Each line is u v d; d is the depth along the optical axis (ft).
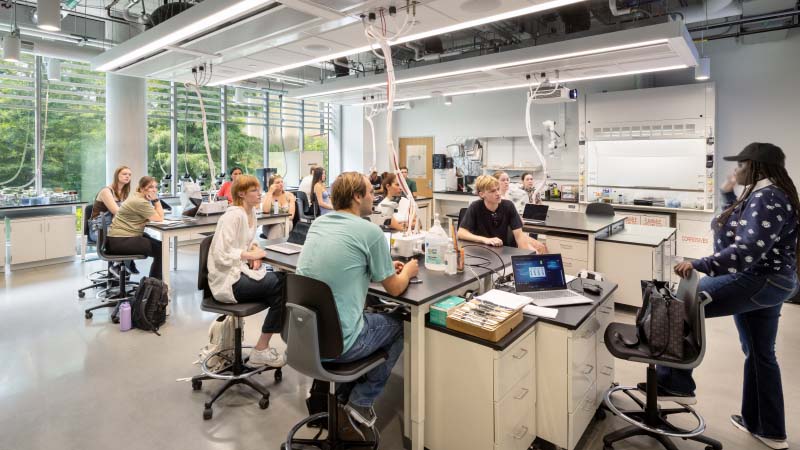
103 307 12.54
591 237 12.84
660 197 19.76
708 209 18.29
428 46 19.17
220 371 8.70
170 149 24.03
